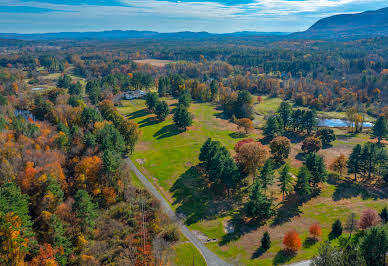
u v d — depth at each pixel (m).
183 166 102.44
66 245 59.41
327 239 64.38
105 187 76.06
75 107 124.94
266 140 130.25
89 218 64.75
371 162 94.81
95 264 56.50
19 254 51.47
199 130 141.12
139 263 57.09
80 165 78.88
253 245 63.56
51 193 66.38
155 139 129.38
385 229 50.50
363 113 171.12
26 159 79.00
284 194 84.81
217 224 71.38
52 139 89.56
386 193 85.19
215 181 86.88
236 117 164.75
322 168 85.69
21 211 58.44
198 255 60.44
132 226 68.62
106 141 90.25
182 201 81.31
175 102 187.50
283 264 57.19
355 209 77.00
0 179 70.75
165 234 65.75
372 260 49.53
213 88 195.62
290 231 62.94
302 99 198.50
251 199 73.00
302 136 138.75
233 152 113.94
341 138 134.12
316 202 81.06
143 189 83.69
